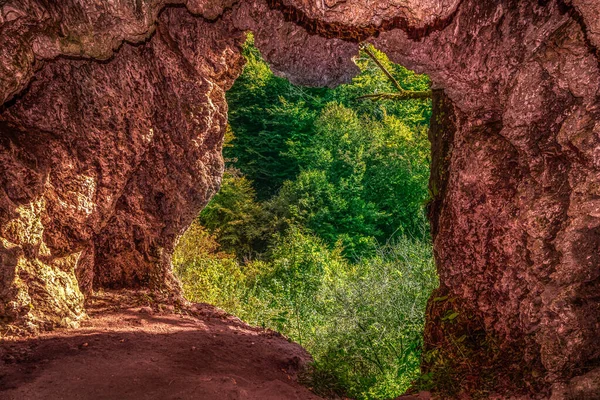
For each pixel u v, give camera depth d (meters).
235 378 5.20
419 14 4.90
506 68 4.99
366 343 7.11
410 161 22.97
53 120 6.09
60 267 6.13
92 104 6.29
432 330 6.09
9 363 4.87
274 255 16.33
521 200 4.94
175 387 4.65
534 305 4.84
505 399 4.79
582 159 4.45
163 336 6.09
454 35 5.07
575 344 4.54
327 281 12.80
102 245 7.16
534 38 4.72
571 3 4.43
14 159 5.62
